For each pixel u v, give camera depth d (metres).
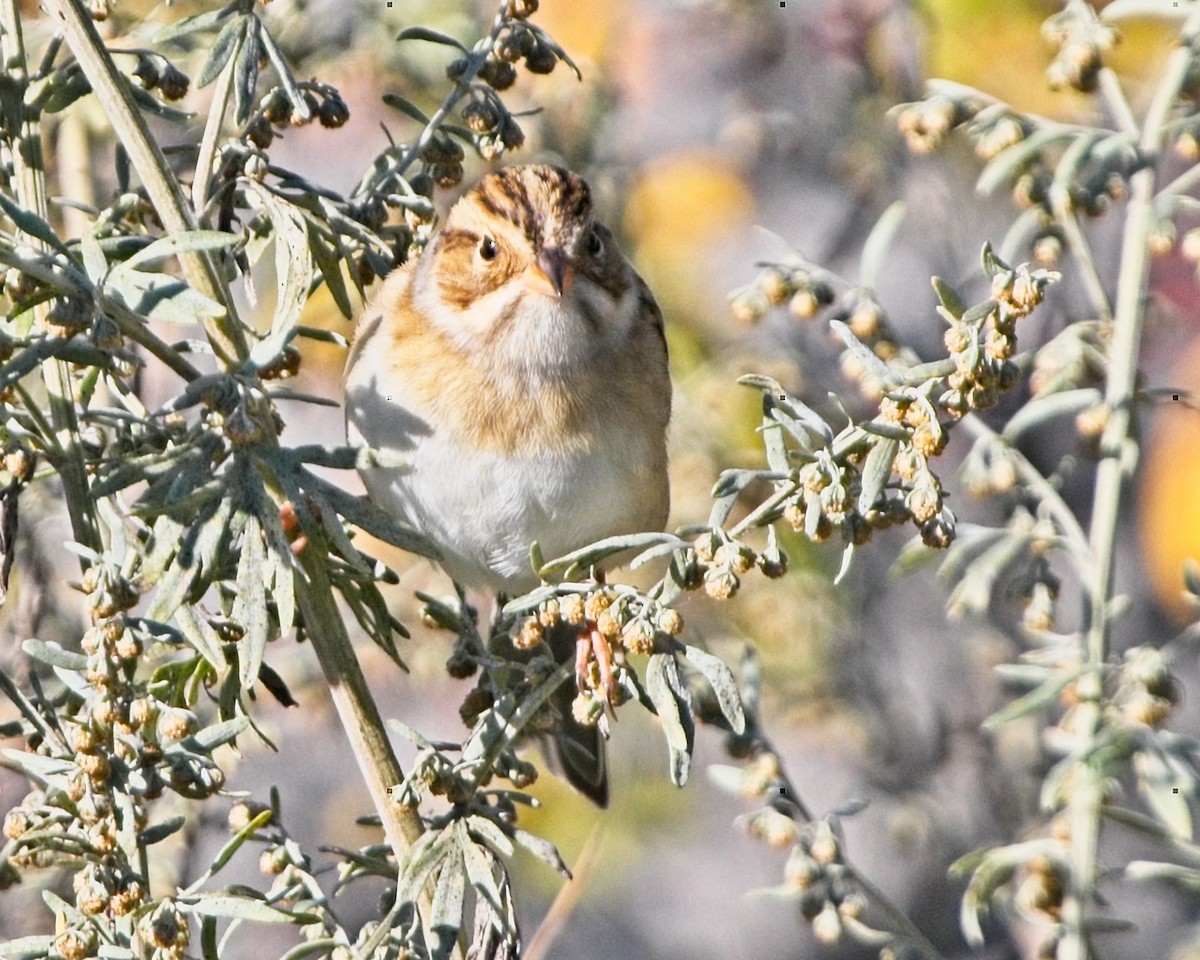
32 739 7.16
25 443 6.99
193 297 6.25
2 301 9.64
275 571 6.35
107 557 6.32
